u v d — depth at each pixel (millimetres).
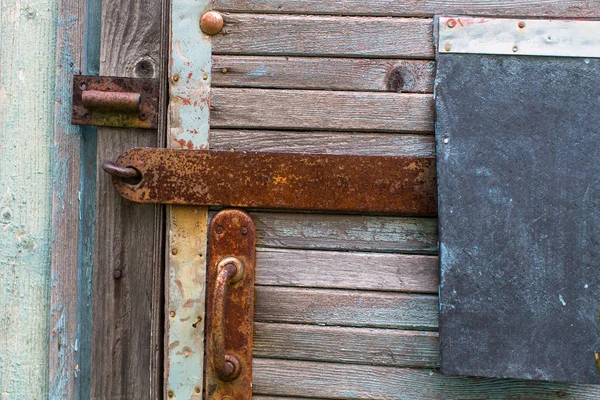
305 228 1286
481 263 1252
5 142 1317
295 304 1283
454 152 1262
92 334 1319
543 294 1247
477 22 1274
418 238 1280
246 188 1276
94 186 1330
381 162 1272
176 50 1294
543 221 1251
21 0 1319
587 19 1271
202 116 1292
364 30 1286
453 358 1249
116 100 1299
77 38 1319
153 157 1280
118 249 1319
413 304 1277
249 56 1293
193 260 1288
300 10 1291
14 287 1317
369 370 1278
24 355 1315
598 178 1251
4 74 1319
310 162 1274
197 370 1286
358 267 1282
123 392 1317
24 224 1317
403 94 1282
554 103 1262
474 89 1269
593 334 1241
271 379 1282
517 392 1271
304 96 1287
